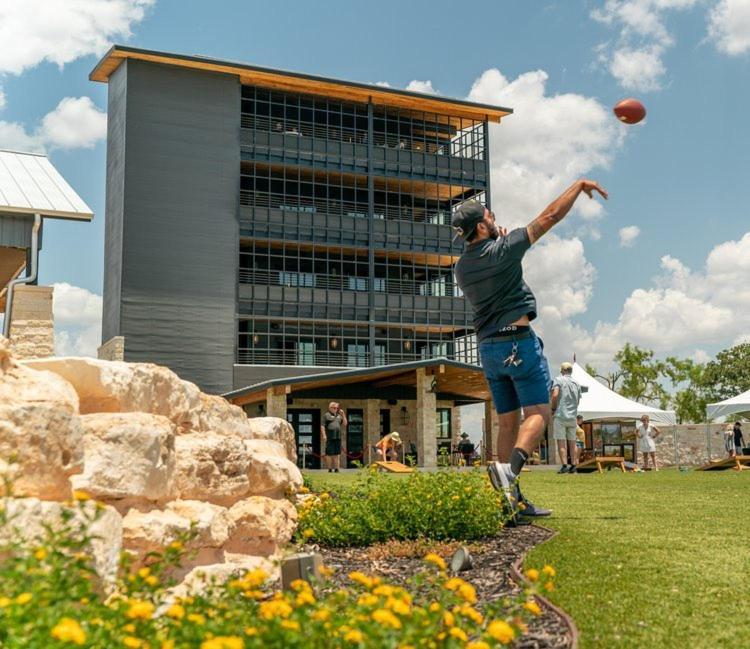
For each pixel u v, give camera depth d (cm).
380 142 5459
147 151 4788
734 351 7800
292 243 5062
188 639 221
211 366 4738
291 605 247
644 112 630
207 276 4800
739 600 365
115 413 401
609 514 716
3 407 293
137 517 383
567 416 1894
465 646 228
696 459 3391
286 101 5216
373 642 216
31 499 287
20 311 1223
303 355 5031
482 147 5619
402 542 595
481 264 652
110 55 4822
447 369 3181
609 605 361
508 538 592
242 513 516
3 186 1393
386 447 2444
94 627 219
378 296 5222
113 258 4912
